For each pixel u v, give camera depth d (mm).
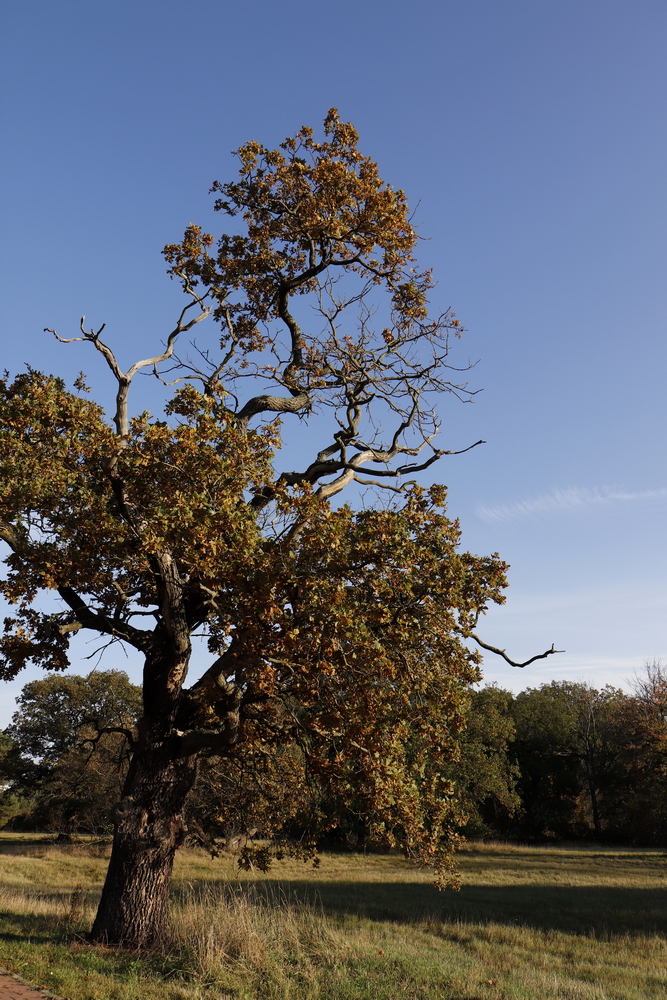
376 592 9383
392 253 14039
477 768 48156
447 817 10922
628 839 54188
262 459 10102
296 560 9203
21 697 54219
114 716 49406
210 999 7891
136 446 9633
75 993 7586
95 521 9320
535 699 62000
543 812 55125
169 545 9094
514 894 24219
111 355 11281
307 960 9828
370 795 10078
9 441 9055
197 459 9352
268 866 13141
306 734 11789
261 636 9070
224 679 10906
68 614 10570
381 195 13242
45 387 9492
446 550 9867
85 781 45594
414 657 10039
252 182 13898
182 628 10961
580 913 20078
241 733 12523
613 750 56156
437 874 10750
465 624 10305
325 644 9070
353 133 13383
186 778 11641
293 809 13336
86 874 29734
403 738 10531
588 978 12359
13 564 9258
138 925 10594
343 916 17656
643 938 16344
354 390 13766
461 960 12203
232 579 8969
